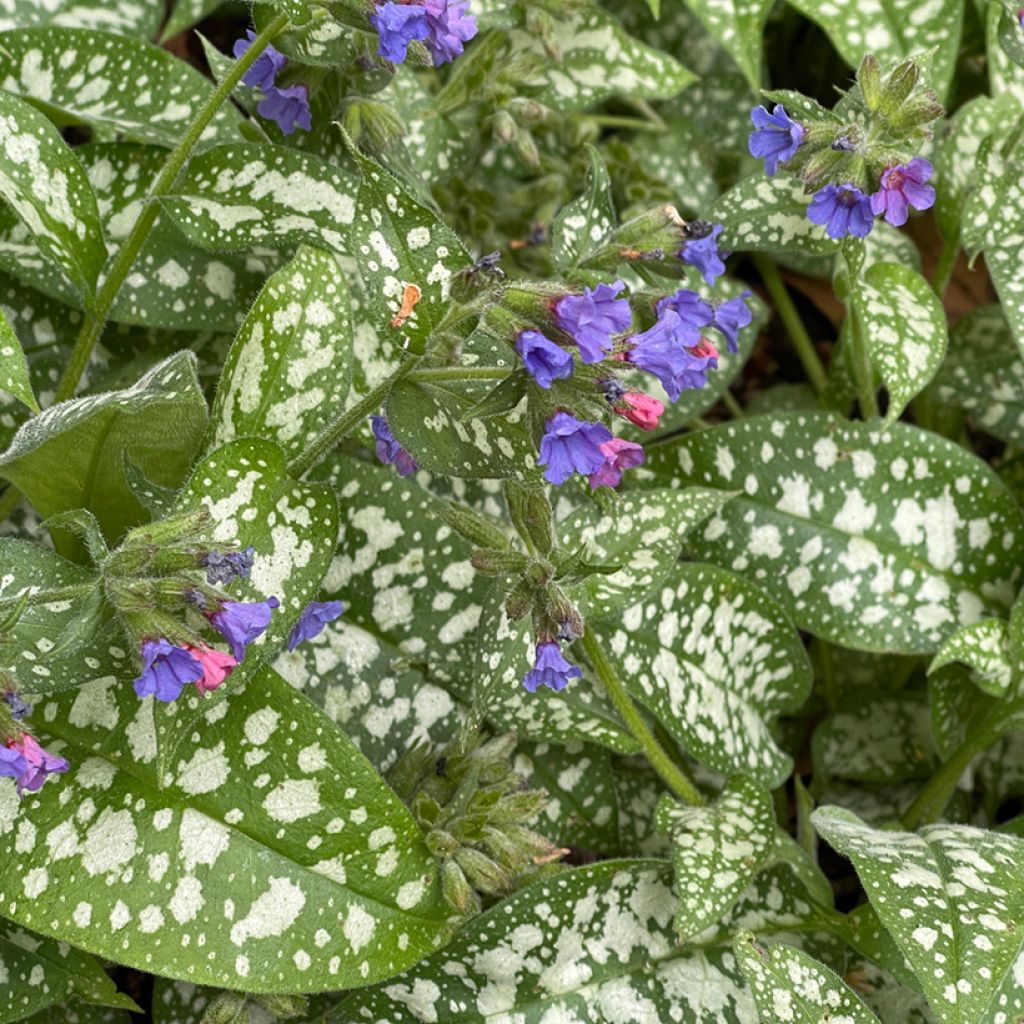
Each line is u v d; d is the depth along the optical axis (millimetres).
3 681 702
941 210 883
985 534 857
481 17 856
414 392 744
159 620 706
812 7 891
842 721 882
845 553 852
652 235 765
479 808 776
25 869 733
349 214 802
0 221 820
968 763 848
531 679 747
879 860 772
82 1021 793
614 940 789
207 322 825
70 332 836
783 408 951
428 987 779
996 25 897
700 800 814
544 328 714
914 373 817
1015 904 761
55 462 761
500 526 828
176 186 796
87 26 873
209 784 745
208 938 734
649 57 888
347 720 801
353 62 786
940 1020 739
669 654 828
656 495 804
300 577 743
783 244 821
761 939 801
